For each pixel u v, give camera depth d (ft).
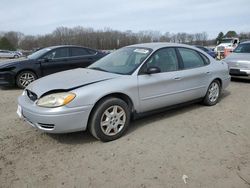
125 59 16.42
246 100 21.97
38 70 29.22
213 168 11.25
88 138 14.32
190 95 17.94
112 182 10.41
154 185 10.17
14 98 23.97
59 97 12.59
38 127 12.98
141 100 15.01
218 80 20.34
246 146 13.29
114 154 12.53
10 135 14.75
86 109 12.87
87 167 11.46
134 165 11.56
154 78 15.47
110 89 13.55
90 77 14.26
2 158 12.21
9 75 28.04
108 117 13.66
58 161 11.98
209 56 20.11
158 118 17.31
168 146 13.30
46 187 10.16
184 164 11.59
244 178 10.55
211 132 15.06
